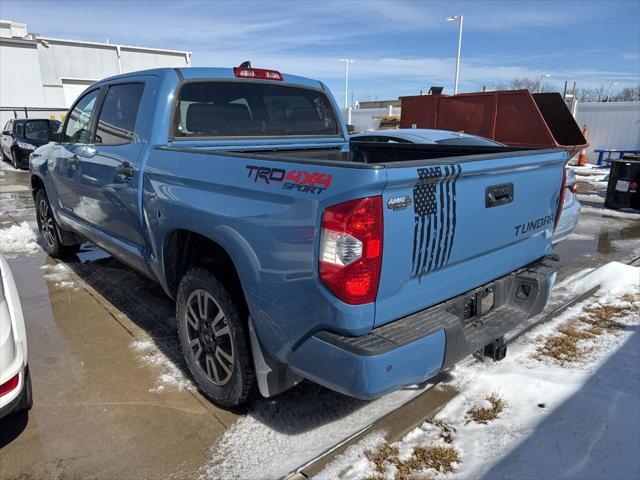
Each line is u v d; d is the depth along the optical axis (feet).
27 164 49.08
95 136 13.73
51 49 95.81
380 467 8.12
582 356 11.79
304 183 7.14
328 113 14.52
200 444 8.76
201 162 9.24
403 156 13.80
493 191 8.41
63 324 13.53
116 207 12.26
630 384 10.46
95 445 8.73
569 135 34.45
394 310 7.27
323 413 9.65
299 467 8.11
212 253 9.84
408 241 7.09
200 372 10.03
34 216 27.50
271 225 7.51
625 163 30.99
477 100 34.50
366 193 6.50
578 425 9.09
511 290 9.89
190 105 11.49
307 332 7.34
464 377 10.86
